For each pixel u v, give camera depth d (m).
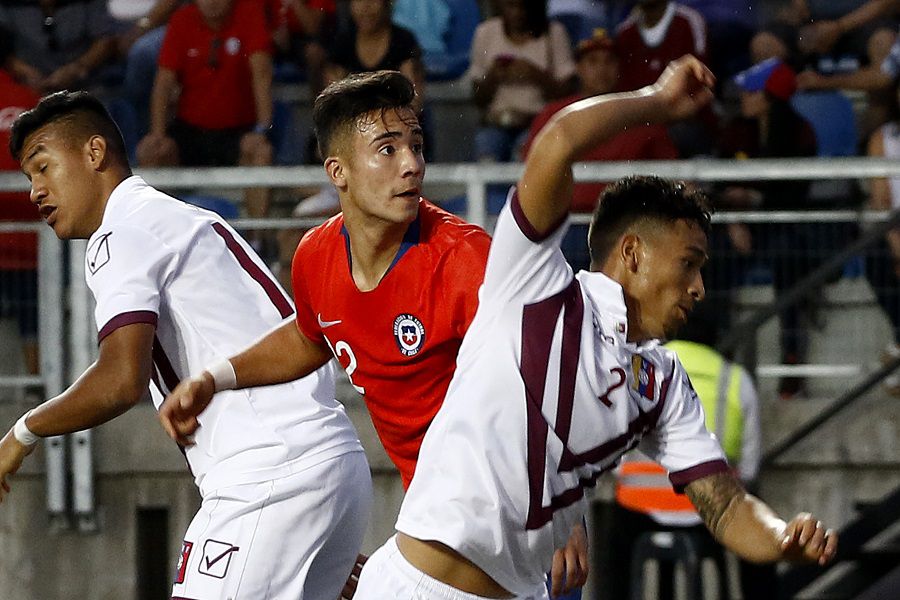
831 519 24.59
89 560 24.53
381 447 24.23
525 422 10.78
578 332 10.82
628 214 11.09
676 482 11.43
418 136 12.19
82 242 24.31
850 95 28.12
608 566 21.55
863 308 24.55
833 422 24.66
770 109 26.36
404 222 12.09
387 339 12.39
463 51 30.33
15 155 15.11
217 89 27.36
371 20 27.23
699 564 20.80
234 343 14.56
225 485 14.55
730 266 24.58
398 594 11.29
